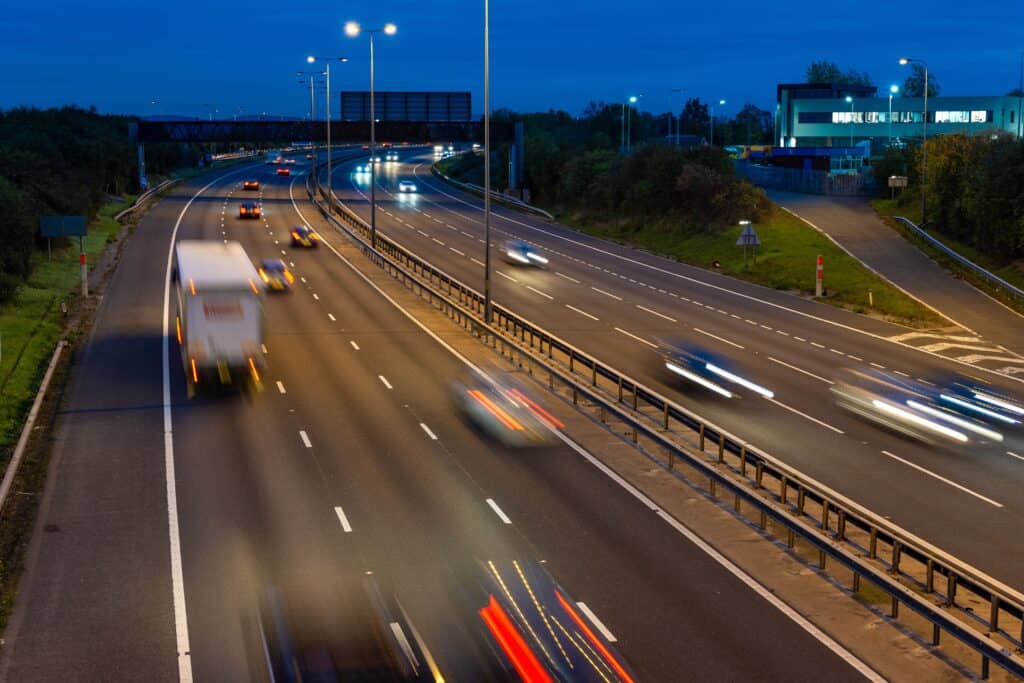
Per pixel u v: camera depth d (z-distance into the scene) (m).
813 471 25.61
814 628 16.20
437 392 34.06
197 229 83.19
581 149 120.81
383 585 17.88
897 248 69.31
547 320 49.97
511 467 25.66
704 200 85.06
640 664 14.83
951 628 14.45
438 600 17.20
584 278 64.88
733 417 31.25
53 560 19.23
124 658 15.16
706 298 57.84
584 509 22.38
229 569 18.70
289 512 22.05
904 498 23.52
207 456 26.36
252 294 34.69
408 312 50.72
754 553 19.69
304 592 17.56
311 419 30.28
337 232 84.00
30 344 40.25
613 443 28.02
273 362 38.50
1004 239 62.34
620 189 98.31
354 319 48.47
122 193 112.25
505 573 18.50
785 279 62.69
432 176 153.12
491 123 121.88
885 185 93.56
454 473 25.08
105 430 28.80
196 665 14.88
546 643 15.51
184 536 20.52
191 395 33.09
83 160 107.75
